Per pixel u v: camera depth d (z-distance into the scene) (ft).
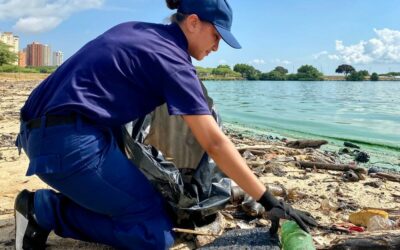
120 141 4.40
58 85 4.00
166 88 3.90
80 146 3.87
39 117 3.95
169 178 4.43
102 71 3.90
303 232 4.20
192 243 4.79
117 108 3.96
